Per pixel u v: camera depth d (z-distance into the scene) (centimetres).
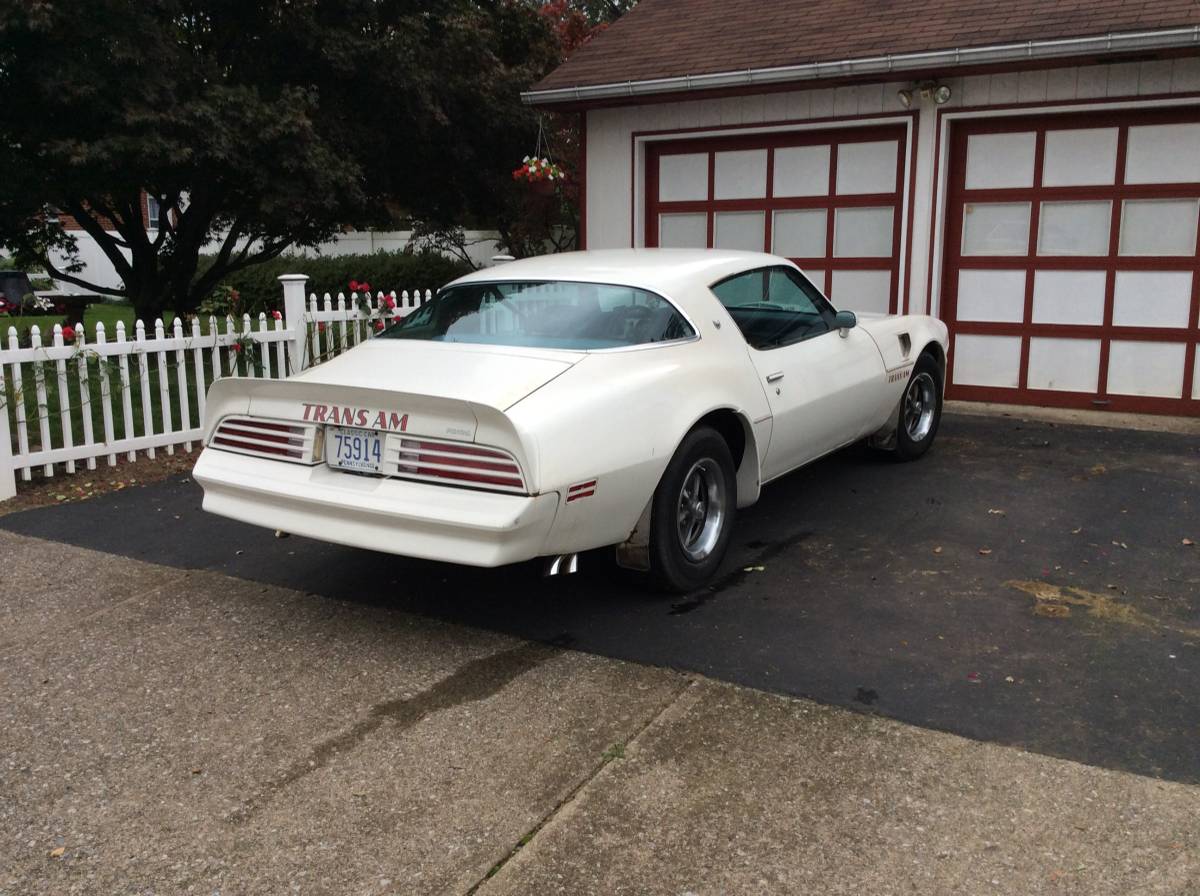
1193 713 332
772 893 249
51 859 268
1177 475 630
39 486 635
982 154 849
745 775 300
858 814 280
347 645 398
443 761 311
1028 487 609
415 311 502
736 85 869
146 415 693
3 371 610
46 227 1204
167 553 512
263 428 415
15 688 365
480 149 1305
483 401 373
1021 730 323
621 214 1006
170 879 259
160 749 322
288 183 1030
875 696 347
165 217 1255
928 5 892
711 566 455
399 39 1109
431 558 368
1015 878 253
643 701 347
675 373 431
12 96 955
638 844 269
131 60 922
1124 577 459
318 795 295
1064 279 835
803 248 938
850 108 876
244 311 2016
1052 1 820
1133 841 266
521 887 253
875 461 683
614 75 941
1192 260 784
